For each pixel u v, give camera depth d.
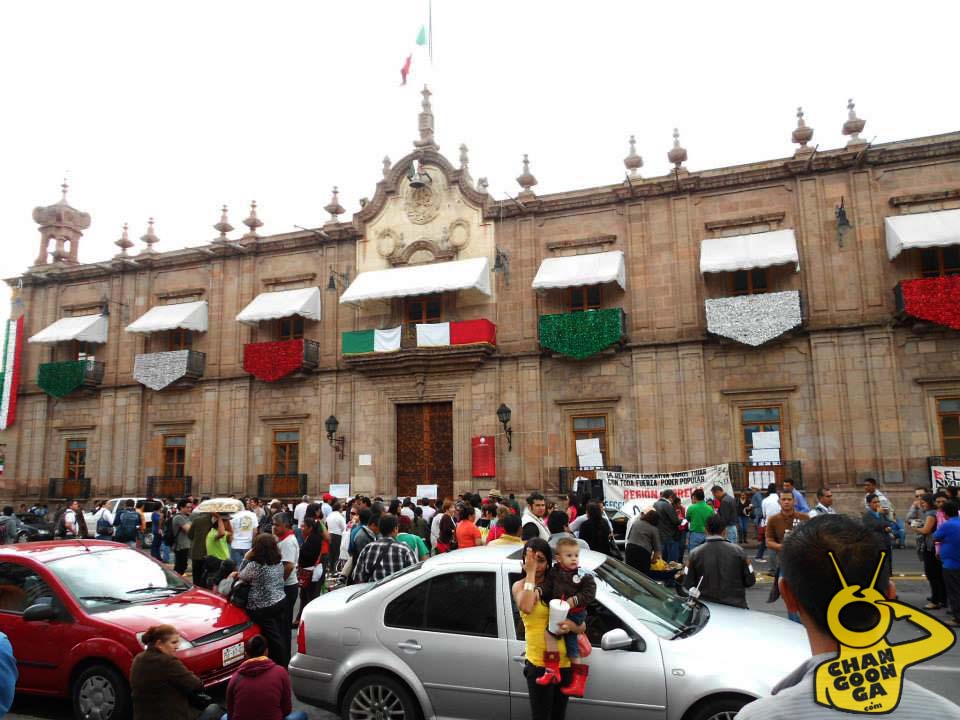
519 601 5.79
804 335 22.95
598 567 7.29
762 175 23.97
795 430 22.67
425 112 28.75
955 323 20.62
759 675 5.87
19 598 8.57
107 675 7.80
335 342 28.45
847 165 23.06
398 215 28.38
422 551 11.69
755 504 20.94
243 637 8.61
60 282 34.00
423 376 26.83
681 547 15.74
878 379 21.89
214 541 13.52
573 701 6.25
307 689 7.19
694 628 6.70
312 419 28.31
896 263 22.31
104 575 9.07
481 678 6.52
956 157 22.19
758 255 22.66
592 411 24.94
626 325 24.80
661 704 6.01
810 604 2.11
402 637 6.88
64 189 36.03
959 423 21.25
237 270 30.58
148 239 32.28
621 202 25.66
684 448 23.47
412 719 6.70
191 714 6.38
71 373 31.69
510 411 25.45
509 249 26.69
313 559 12.16
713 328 23.09
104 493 30.91
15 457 33.09
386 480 26.83
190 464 29.75
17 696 9.05
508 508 12.74
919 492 15.01
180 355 29.61
